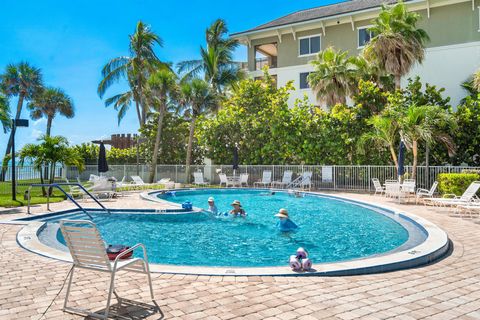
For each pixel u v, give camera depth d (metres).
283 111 23.58
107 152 32.84
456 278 5.04
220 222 11.34
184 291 4.44
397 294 4.37
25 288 4.55
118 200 15.47
